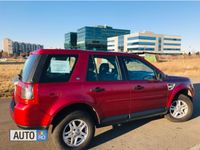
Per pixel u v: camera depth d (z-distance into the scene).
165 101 5.24
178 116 5.57
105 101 4.21
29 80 3.58
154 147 4.10
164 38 130.25
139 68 4.87
